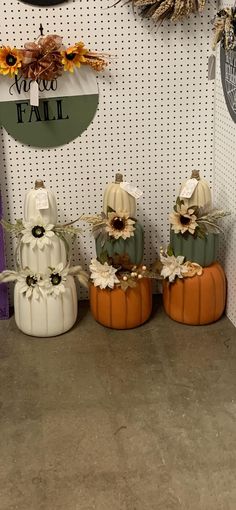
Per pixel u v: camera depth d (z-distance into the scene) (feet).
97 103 7.84
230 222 7.87
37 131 7.88
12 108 7.73
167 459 5.72
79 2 7.39
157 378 6.98
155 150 8.16
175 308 8.05
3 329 8.16
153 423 6.22
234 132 7.41
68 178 8.17
